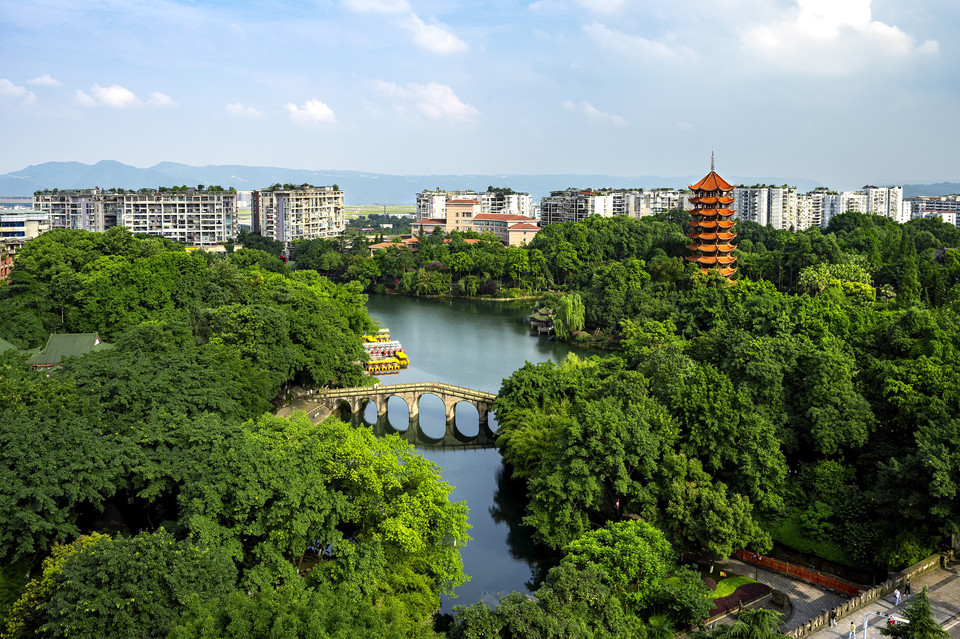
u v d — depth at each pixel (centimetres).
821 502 10419
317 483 9044
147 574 7119
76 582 6888
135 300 16762
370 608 6912
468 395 16938
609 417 10644
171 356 12144
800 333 14538
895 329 12812
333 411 17438
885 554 9312
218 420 10394
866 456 10956
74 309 16925
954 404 10825
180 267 18062
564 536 10356
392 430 16875
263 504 8638
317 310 17850
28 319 15988
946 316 13788
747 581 9706
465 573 10769
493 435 16525
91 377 11081
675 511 9988
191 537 8012
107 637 6769
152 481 8962
